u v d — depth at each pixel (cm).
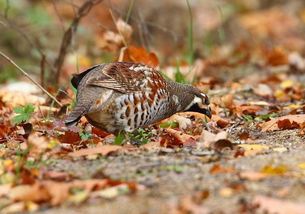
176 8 2481
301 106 1371
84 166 863
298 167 839
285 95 1541
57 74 1570
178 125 1188
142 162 872
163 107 1098
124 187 761
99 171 806
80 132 1069
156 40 2400
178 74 1433
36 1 2464
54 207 723
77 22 1556
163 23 2434
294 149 949
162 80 1086
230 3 2923
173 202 712
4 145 1054
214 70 2008
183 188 757
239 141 1042
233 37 2581
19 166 837
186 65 1869
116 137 1016
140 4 2434
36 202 738
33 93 1504
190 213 682
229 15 2631
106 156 913
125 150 950
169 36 2412
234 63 2066
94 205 718
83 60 2114
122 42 1452
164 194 739
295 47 2531
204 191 716
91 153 907
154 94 1050
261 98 1541
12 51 2203
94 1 1585
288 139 1046
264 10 2936
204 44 2359
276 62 2055
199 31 2478
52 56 2131
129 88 1012
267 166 807
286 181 779
